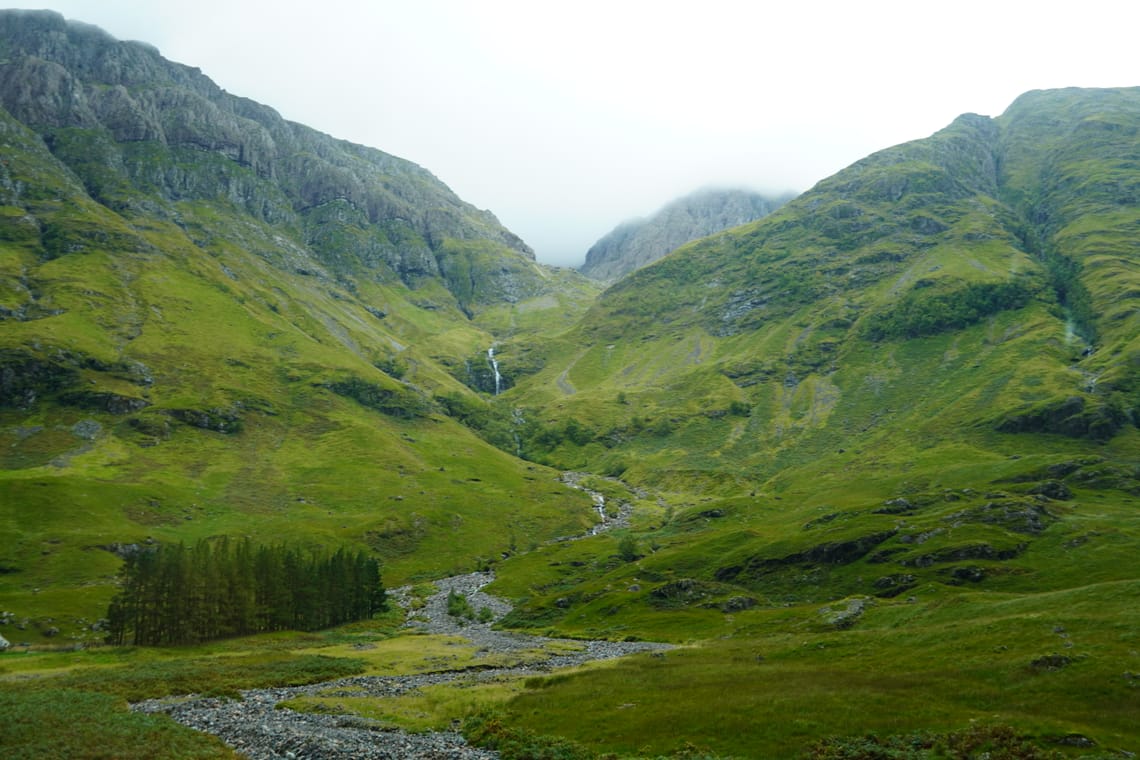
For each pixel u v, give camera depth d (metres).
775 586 156.88
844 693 54.44
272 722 59.09
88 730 53.97
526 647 117.81
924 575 138.12
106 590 167.38
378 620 162.38
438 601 188.88
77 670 94.69
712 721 50.94
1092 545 140.75
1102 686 48.38
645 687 64.94
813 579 154.62
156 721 58.47
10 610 146.25
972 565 136.25
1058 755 38.41
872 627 89.81
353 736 53.53
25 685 79.56
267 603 145.12
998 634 66.12
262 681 82.44
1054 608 72.50
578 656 105.12
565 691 66.44
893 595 136.00
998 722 44.28
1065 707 46.62
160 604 127.19
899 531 163.75
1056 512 167.38
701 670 71.81
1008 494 187.00
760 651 82.50
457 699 66.75
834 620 96.56
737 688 60.31
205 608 131.62
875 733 44.91
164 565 128.88
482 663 96.69
